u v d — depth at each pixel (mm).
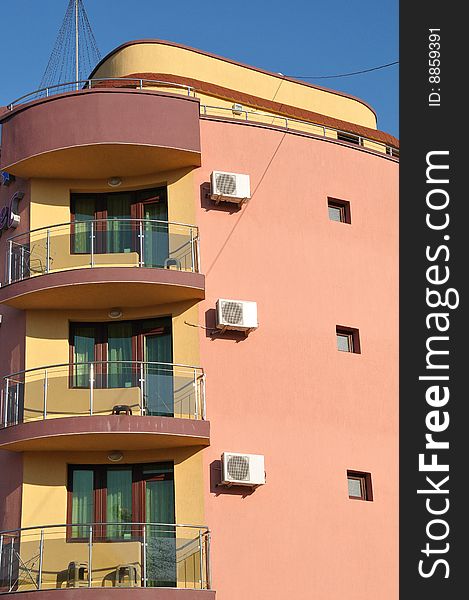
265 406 26328
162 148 27031
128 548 23391
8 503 25875
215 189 27062
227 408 25938
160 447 25719
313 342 27406
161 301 26766
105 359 27109
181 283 25969
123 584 23109
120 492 25984
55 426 24766
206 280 26734
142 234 26641
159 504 25672
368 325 28359
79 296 26406
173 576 23328
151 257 26453
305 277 27828
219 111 29672
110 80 28656
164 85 29172
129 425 24641
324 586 25516
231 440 25719
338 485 26531
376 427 27547
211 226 27250
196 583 23500
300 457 26281
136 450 25938
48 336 26969
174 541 23641
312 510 25984
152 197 28078
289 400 26625
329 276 28172
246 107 30234
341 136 31578
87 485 26062
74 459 25984
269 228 27812
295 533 25609
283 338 27062
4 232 28688
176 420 24922
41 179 28156
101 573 23219
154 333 27016
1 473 26391
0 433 25438
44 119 27328
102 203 28391
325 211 28719
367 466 27109
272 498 25641
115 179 28094
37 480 25750
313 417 26766
